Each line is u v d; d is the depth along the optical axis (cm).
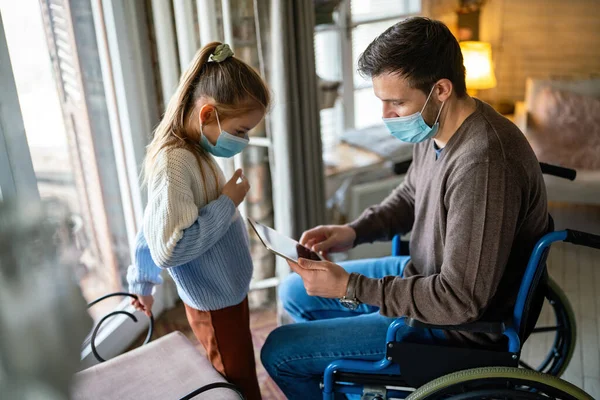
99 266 244
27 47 195
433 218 141
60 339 58
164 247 129
